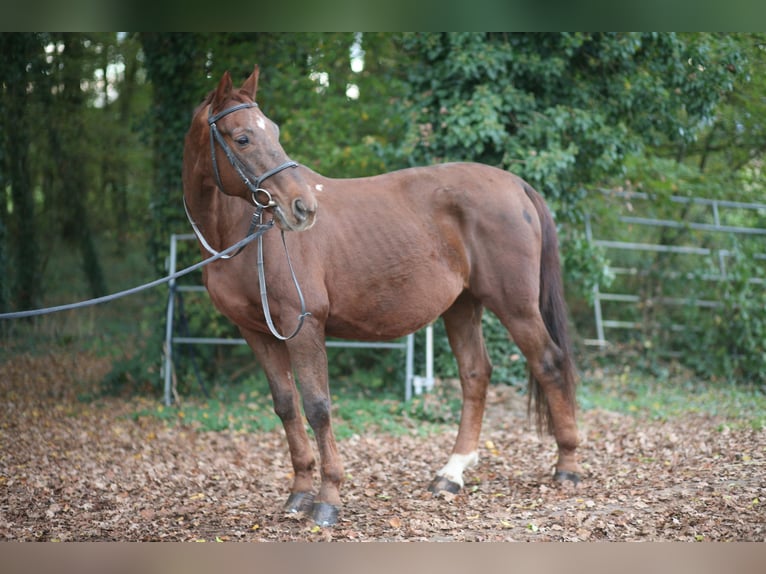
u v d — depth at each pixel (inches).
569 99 323.6
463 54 300.4
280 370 179.3
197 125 166.7
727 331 363.9
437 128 318.3
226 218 171.2
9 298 392.5
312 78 362.0
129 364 340.8
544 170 292.5
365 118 367.2
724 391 335.3
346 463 232.5
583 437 257.8
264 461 238.1
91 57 465.4
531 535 157.9
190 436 268.2
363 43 377.4
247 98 162.1
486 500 188.9
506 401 307.6
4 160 393.7
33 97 430.3
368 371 347.6
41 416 288.4
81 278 483.8
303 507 178.7
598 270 331.6
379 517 175.5
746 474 189.2
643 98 327.0
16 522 172.4
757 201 422.0
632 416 289.7
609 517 164.9
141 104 509.7
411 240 181.2
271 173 154.9
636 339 389.4
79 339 412.5
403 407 299.4
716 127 409.1
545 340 194.1
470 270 191.6
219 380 346.6
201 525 171.5
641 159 383.9
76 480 209.0
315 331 168.7
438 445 256.7
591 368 373.4
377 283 177.8
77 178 488.4
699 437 241.4
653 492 182.4
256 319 173.0
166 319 330.0
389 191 186.4
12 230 418.9
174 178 347.9
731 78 325.7
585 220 369.4
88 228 481.4
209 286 175.2
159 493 200.1
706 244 392.8
